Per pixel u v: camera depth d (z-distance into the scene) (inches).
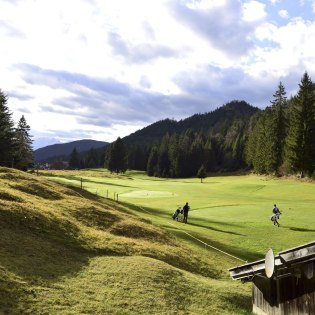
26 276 629.9
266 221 1638.8
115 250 898.1
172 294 712.4
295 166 3826.3
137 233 1127.6
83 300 604.4
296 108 3924.7
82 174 4835.1
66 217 1042.1
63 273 692.7
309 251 508.1
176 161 7155.5
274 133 4468.5
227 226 1566.2
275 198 2568.9
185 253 1062.4
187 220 1696.6
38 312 530.3
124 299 642.2
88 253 845.8
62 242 853.8
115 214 1264.8
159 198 2460.6
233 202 2241.6
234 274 725.3
